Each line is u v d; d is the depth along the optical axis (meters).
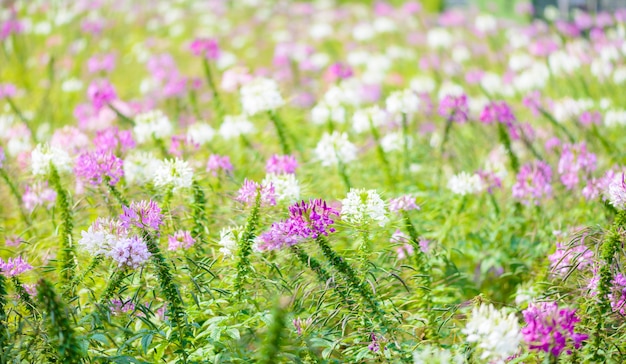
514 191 5.92
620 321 5.05
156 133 6.16
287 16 14.52
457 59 10.55
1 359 4.77
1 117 6.89
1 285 4.89
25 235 5.79
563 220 5.87
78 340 4.78
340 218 5.15
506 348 4.70
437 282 5.55
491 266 5.80
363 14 14.75
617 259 4.98
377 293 5.19
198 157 6.15
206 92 8.41
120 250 4.93
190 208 5.51
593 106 7.34
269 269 5.21
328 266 5.03
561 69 8.52
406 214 5.44
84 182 5.54
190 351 5.00
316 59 10.02
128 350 5.01
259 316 4.98
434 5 16.97
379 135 6.52
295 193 5.37
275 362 4.66
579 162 5.96
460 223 5.98
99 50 11.92
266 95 6.19
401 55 11.23
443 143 6.55
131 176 5.66
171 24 13.79
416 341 5.11
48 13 12.92
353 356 5.00
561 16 13.34
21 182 6.04
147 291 5.14
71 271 5.18
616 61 8.55
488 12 14.78
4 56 10.90
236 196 5.32
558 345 4.74
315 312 5.00
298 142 6.54
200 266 5.06
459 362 4.80
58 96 8.75
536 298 5.18
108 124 6.79
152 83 8.78
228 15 14.80
